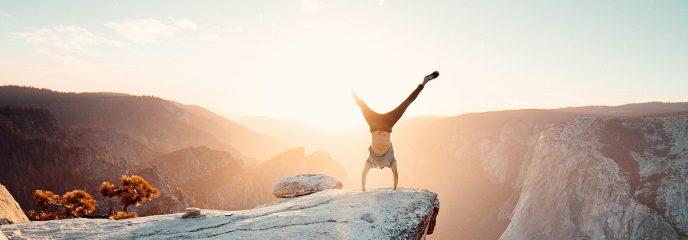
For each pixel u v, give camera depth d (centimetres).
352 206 782
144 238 639
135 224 714
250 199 15438
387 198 830
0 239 579
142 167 15712
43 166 12725
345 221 700
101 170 13250
